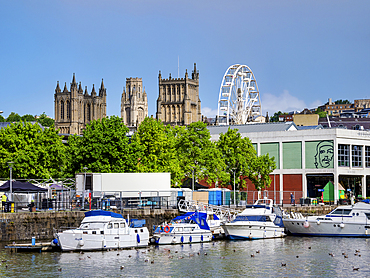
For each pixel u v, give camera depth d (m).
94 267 59.88
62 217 79.00
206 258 65.56
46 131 108.88
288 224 86.88
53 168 106.56
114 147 103.94
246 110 193.38
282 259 65.25
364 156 145.62
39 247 67.75
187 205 92.50
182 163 116.12
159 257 65.75
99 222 68.94
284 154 146.12
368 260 64.81
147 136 110.31
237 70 188.38
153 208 89.19
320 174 141.12
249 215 83.25
